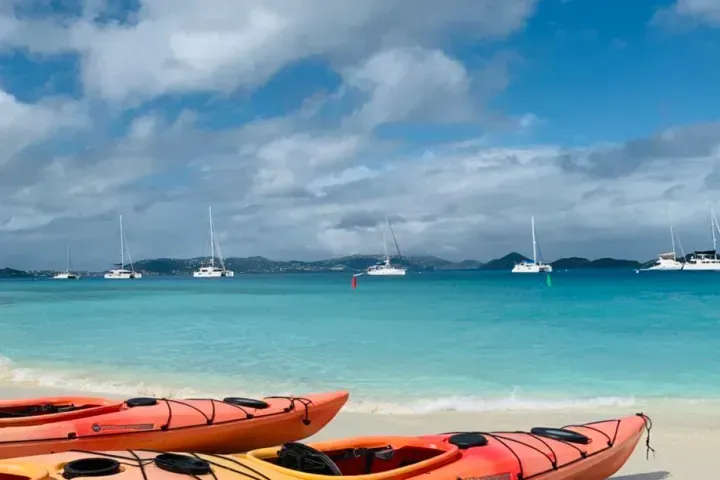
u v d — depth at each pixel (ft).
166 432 22.44
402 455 19.66
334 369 48.08
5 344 64.64
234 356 54.90
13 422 21.29
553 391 39.68
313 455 16.62
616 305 108.88
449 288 201.46
